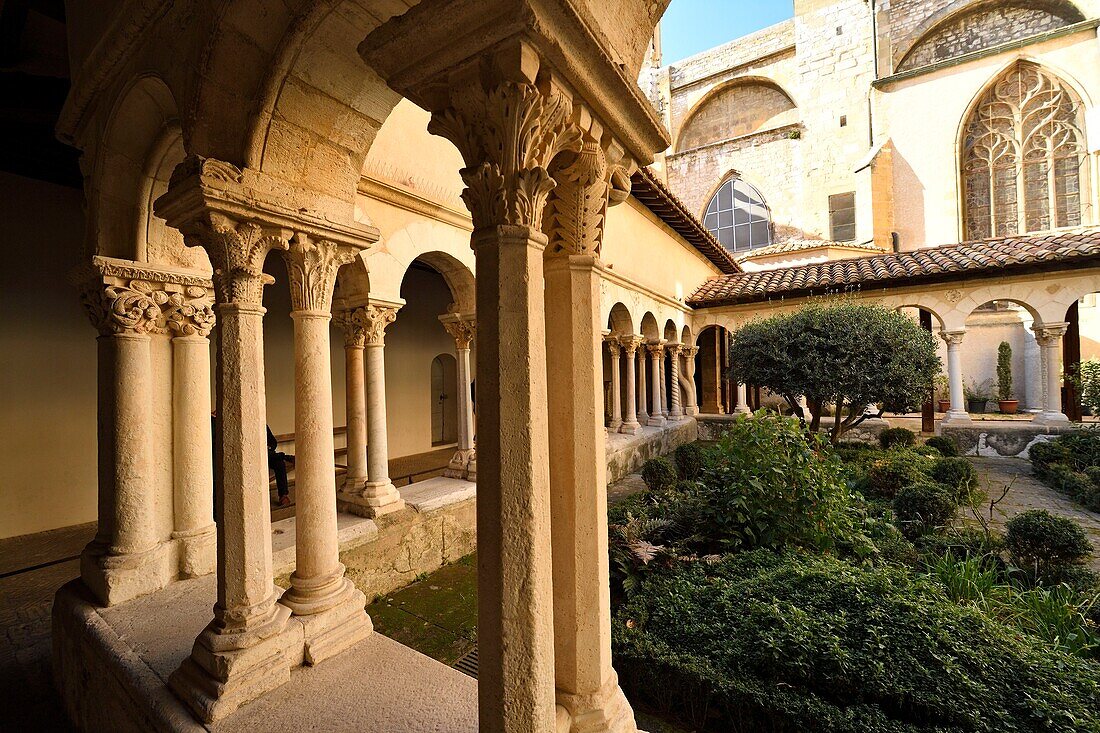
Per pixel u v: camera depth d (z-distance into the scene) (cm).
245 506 215
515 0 119
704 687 245
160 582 300
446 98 148
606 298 823
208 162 197
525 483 137
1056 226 1425
